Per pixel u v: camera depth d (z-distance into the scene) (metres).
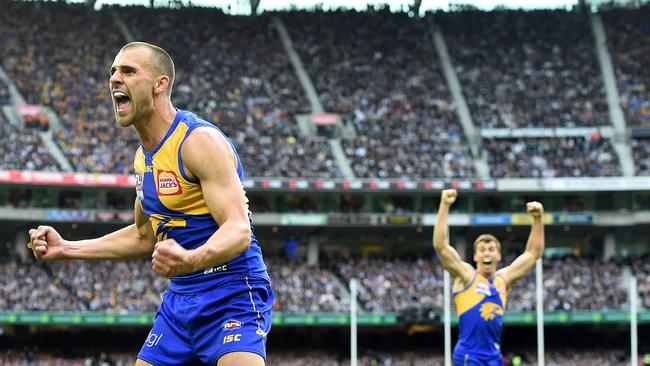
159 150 6.49
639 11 78.00
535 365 58.97
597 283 61.16
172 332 6.78
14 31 70.94
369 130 68.81
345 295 60.66
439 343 62.69
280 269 62.62
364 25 78.81
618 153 66.81
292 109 70.25
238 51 75.12
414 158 65.62
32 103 65.50
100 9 76.12
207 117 68.19
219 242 6.00
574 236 68.81
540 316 42.97
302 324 57.72
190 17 77.56
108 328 62.06
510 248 69.75
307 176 63.62
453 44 77.25
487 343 14.70
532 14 79.31
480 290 14.70
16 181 57.41
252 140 66.19
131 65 6.36
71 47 71.31
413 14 80.50
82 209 61.25
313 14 79.75
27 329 60.81
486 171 65.12
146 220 7.33
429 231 68.12
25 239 63.09
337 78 73.62
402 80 73.75
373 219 63.88
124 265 59.88
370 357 59.00
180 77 71.69
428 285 61.38
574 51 75.56
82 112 65.56
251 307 6.65
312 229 66.62
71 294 56.88
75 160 60.97
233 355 6.48
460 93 72.50
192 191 6.47
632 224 64.12
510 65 74.81
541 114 69.31
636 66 73.44
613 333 64.31
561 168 64.44
